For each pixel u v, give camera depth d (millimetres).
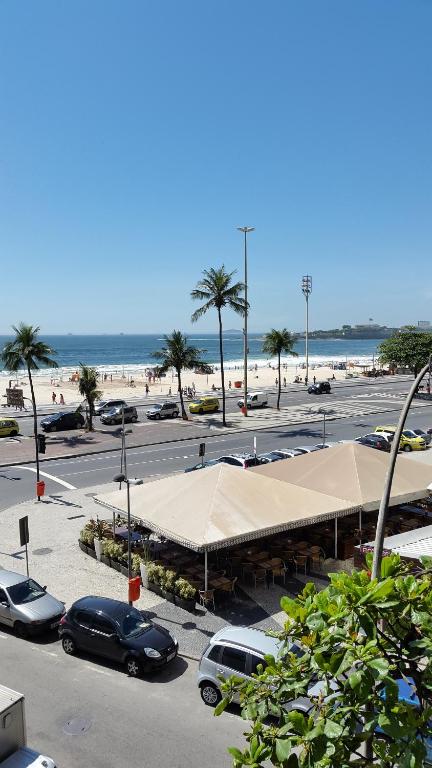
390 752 4852
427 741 5691
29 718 11461
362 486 20156
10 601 15500
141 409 60531
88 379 46938
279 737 5008
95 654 13852
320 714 5004
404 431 40500
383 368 115750
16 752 9023
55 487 29625
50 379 99000
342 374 109938
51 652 14445
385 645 5418
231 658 11750
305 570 19016
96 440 43062
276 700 5328
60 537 22172
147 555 19062
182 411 52875
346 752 4957
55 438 44031
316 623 5156
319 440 42219
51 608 15586
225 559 19156
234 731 11094
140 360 188250
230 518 17031
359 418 53562
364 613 4980
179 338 52375
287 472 22484
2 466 34625
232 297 49031
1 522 23969
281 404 63562
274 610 16484
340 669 4836
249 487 18703
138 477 31641
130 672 13234
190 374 112500
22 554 20453
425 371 9383
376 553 9430
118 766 10062
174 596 16906
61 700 12133
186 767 10023
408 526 21750
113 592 17531
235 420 52188
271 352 58688
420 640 5148
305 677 5316
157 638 13617
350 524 22359
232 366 140250
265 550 19797
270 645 11781
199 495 18156
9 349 36406
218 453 38156
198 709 11867
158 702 12109
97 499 20234
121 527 21672
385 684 5023
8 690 9320
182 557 19234
